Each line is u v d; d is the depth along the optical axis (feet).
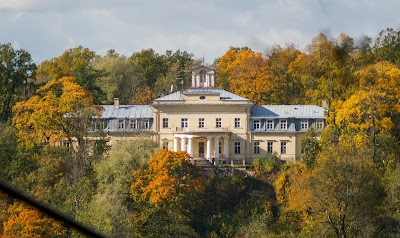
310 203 605.73
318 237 582.76
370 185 600.80
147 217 621.31
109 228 512.63
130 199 648.38
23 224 347.36
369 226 582.76
